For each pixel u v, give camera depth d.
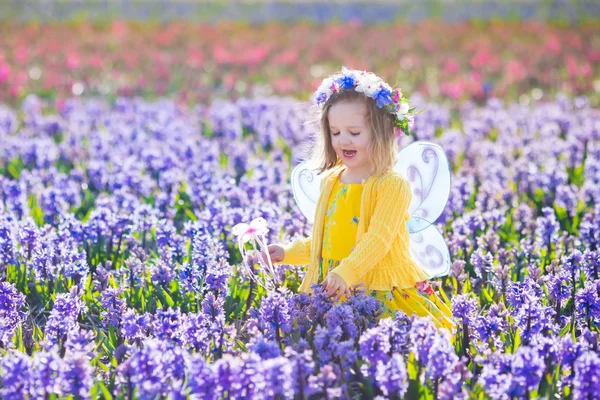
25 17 30.94
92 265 6.66
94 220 6.83
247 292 5.95
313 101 5.27
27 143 10.48
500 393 4.11
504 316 5.07
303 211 5.80
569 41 23.98
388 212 4.98
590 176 9.15
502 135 11.73
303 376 4.19
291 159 10.37
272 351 4.28
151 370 4.15
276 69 21.27
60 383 4.16
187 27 29.14
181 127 12.23
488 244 6.63
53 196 7.69
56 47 23.31
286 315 4.83
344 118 5.03
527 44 24.66
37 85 18.09
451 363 4.22
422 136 11.51
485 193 8.20
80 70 20.22
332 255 5.22
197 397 4.02
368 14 33.06
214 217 7.01
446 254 5.43
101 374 4.78
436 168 5.42
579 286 6.00
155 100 16.61
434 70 20.83
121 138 11.48
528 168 9.10
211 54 23.52
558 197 8.09
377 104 4.98
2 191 8.43
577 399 4.20
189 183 9.09
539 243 6.78
